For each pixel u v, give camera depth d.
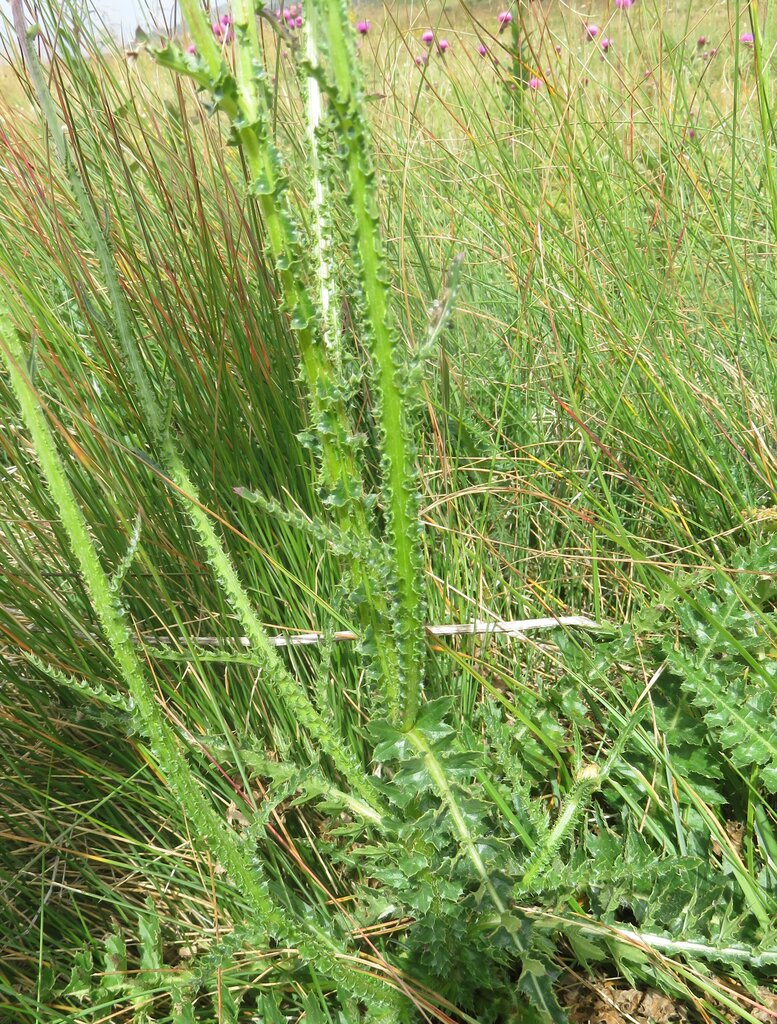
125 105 1.02
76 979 0.65
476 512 1.04
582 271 1.11
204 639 0.89
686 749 0.80
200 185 1.12
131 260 0.97
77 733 0.87
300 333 0.54
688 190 1.37
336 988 0.68
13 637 0.82
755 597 0.85
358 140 0.46
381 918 0.73
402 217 1.13
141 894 0.80
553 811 0.80
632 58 1.62
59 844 0.80
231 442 0.93
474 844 0.62
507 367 1.21
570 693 0.82
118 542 0.91
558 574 1.03
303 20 0.49
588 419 1.12
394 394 0.52
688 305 1.24
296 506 0.90
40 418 0.44
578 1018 0.69
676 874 0.69
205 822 0.54
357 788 0.69
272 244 0.51
